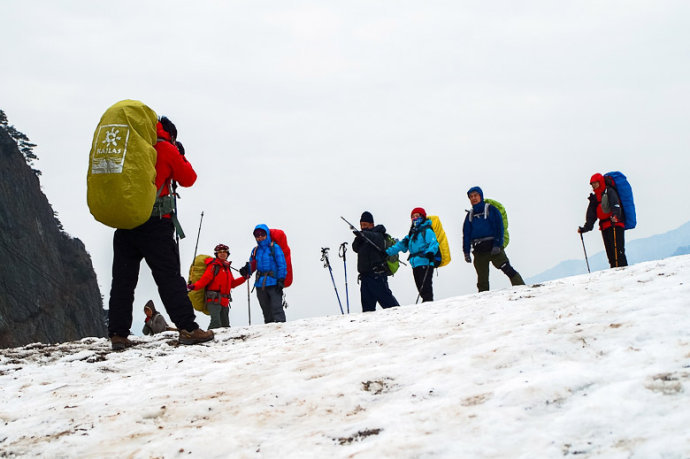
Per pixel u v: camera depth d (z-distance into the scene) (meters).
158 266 7.01
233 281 10.94
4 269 68.56
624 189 10.33
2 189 74.75
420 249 9.71
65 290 77.81
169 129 7.28
